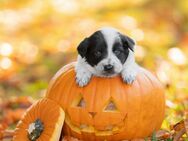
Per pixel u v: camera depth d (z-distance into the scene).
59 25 3.65
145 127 1.45
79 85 1.42
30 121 1.45
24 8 3.97
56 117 1.41
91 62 1.39
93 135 1.43
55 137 1.40
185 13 4.12
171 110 1.74
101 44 1.38
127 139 1.44
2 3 4.02
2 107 2.07
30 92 2.43
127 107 1.41
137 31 3.26
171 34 3.68
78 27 3.40
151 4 4.15
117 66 1.37
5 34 3.48
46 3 3.99
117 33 1.40
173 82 2.24
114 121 1.41
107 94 1.40
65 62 2.92
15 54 2.93
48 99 1.46
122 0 4.12
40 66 2.90
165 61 2.56
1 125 1.78
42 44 3.20
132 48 1.39
